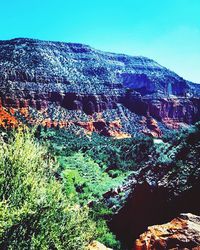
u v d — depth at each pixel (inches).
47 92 5738.2
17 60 6353.3
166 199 765.3
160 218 754.8
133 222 815.1
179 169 829.8
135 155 2519.7
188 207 701.9
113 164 2169.0
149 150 2397.9
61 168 1738.4
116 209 963.3
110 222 889.5
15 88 5378.9
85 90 6220.5
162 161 926.4
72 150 2741.1
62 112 5615.2
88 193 1396.4
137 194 865.5
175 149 957.2
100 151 2812.5
